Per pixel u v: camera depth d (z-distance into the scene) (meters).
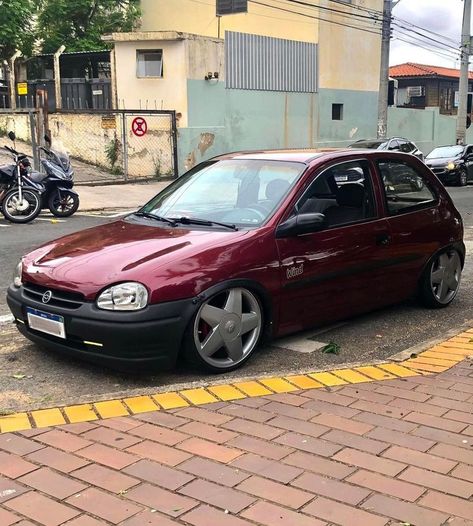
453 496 2.82
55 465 3.09
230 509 2.71
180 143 22.36
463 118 29.61
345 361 4.87
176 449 3.24
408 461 3.12
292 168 5.27
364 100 31.30
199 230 4.84
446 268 6.34
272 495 2.82
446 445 3.28
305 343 5.30
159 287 4.15
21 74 28.52
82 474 3.01
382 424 3.53
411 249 5.87
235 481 2.93
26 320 4.62
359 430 3.45
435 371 4.38
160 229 4.96
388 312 6.25
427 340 5.27
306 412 3.69
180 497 2.81
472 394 3.95
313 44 27.61
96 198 17.03
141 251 4.48
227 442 3.32
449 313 6.24
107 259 4.43
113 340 4.12
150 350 4.16
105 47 28.70
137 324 4.09
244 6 24.88
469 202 17.59
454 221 6.39
